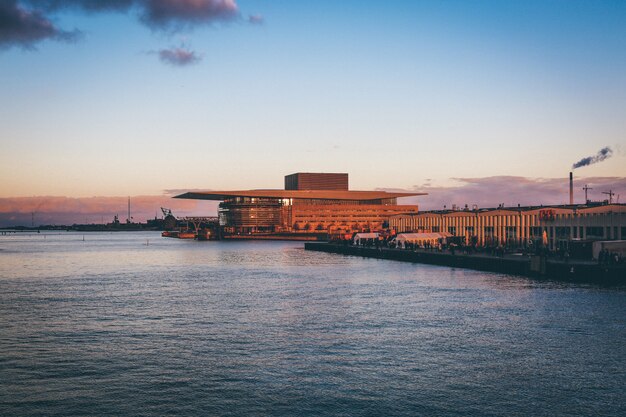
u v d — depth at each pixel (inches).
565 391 1515.7
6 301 3090.6
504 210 5654.5
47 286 3846.0
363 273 4397.1
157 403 1457.9
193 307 2815.0
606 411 1391.5
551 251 4446.4
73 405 1446.9
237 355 1866.4
